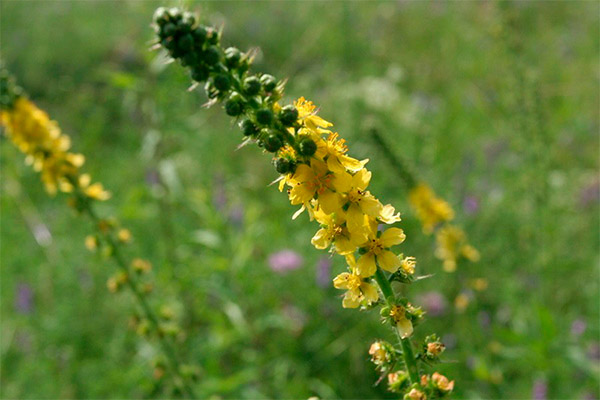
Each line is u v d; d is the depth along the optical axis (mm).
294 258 398
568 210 435
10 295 456
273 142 168
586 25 702
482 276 389
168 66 366
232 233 389
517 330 346
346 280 180
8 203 482
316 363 367
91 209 282
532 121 344
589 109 581
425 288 398
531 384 338
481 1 607
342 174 169
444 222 324
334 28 690
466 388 342
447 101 596
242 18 783
